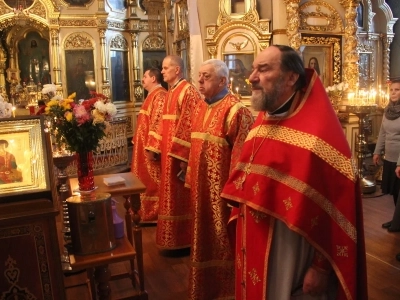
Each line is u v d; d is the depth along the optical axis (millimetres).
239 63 4406
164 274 2855
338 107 4719
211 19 4500
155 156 3520
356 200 1301
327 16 4641
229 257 2307
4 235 1521
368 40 6305
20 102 8047
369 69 6422
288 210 1273
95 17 8562
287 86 1372
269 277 1390
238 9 4402
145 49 9430
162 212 3123
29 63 8992
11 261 1546
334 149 1273
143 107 3885
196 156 2334
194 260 2303
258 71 1380
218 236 2293
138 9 9258
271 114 1444
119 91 9172
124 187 2211
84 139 1884
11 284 1562
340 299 1334
